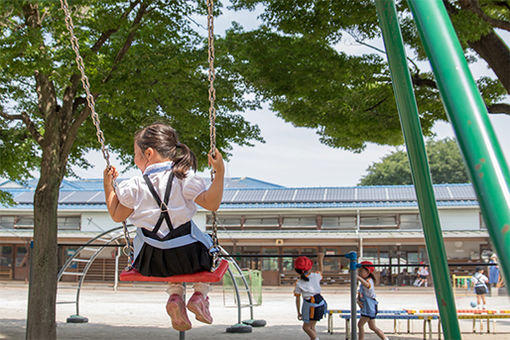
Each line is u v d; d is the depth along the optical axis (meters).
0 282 36.19
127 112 12.45
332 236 35.84
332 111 11.02
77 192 41.94
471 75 1.59
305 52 10.64
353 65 10.31
